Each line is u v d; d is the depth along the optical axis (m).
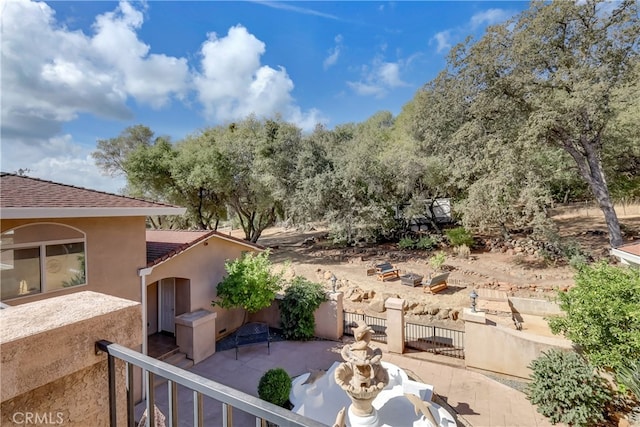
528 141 14.46
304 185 20.16
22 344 1.34
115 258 7.32
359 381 5.82
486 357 8.32
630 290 6.27
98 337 1.63
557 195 23.41
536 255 17.36
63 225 6.44
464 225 18.41
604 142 17.09
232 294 9.77
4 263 5.71
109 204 6.91
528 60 14.85
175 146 24.75
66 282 6.50
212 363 8.95
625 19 14.17
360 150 20.44
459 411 6.84
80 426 1.60
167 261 8.81
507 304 11.60
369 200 20.70
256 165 21.42
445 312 11.62
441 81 18.30
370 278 15.91
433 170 20.25
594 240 18.45
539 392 6.67
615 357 5.97
